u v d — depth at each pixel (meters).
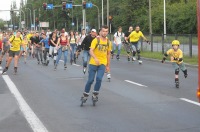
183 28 62.75
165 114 9.24
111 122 8.50
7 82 15.66
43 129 7.98
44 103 10.91
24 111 9.80
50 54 23.47
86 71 19.50
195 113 9.31
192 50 26.05
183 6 65.38
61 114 9.41
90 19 104.00
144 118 8.84
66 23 126.12
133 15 82.06
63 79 16.47
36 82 15.57
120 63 24.62
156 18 69.81
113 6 96.81
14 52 18.91
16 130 7.97
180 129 7.80
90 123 8.44
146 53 31.00
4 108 10.25
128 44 26.20
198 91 6.66
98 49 10.20
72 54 24.48
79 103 10.83
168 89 13.30
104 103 10.77
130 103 10.71
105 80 16.00
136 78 16.59
